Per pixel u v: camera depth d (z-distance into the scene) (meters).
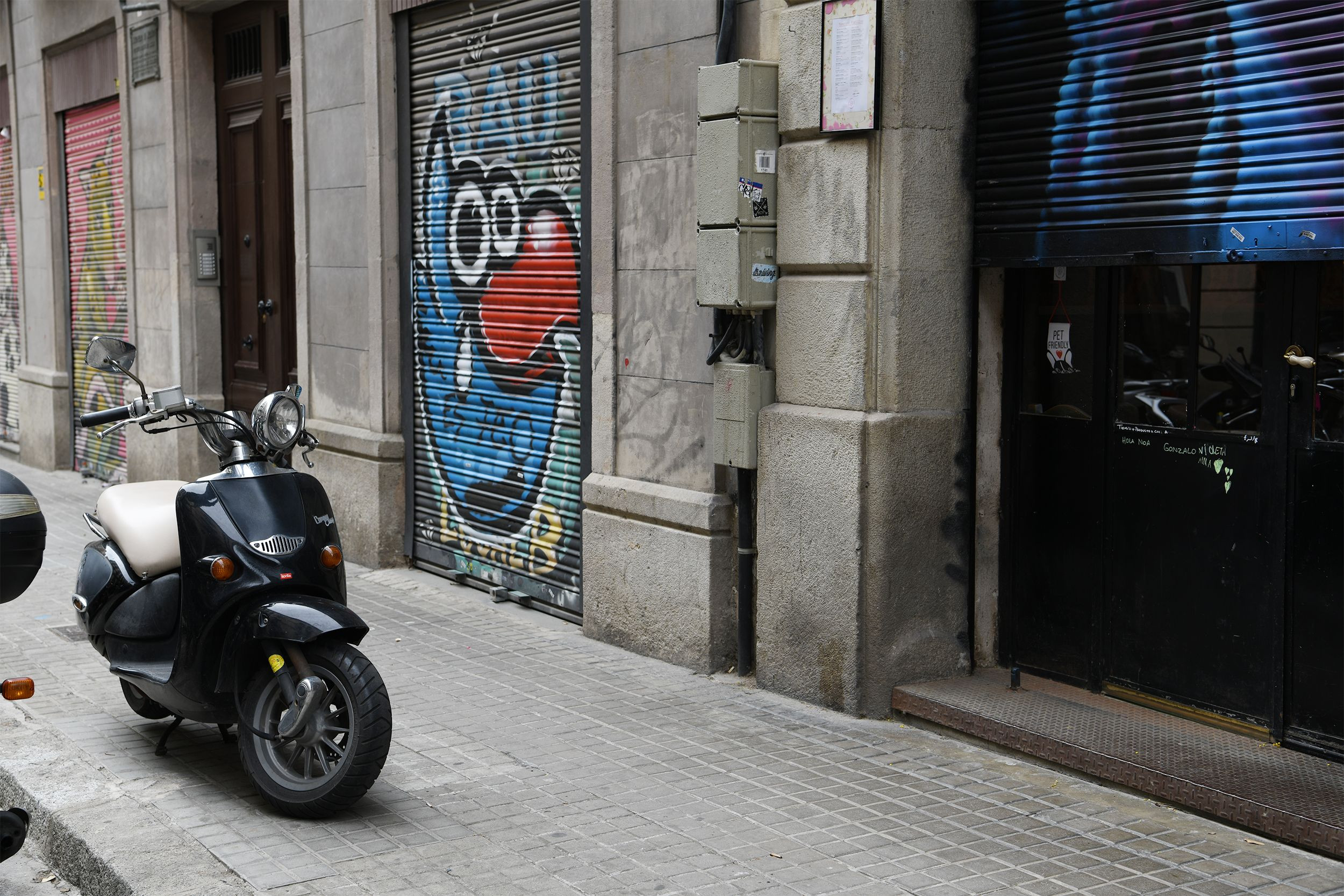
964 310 5.89
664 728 5.75
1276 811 4.38
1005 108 5.67
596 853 4.39
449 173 8.64
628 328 7.10
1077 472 5.71
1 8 15.72
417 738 5.62
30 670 6.70
